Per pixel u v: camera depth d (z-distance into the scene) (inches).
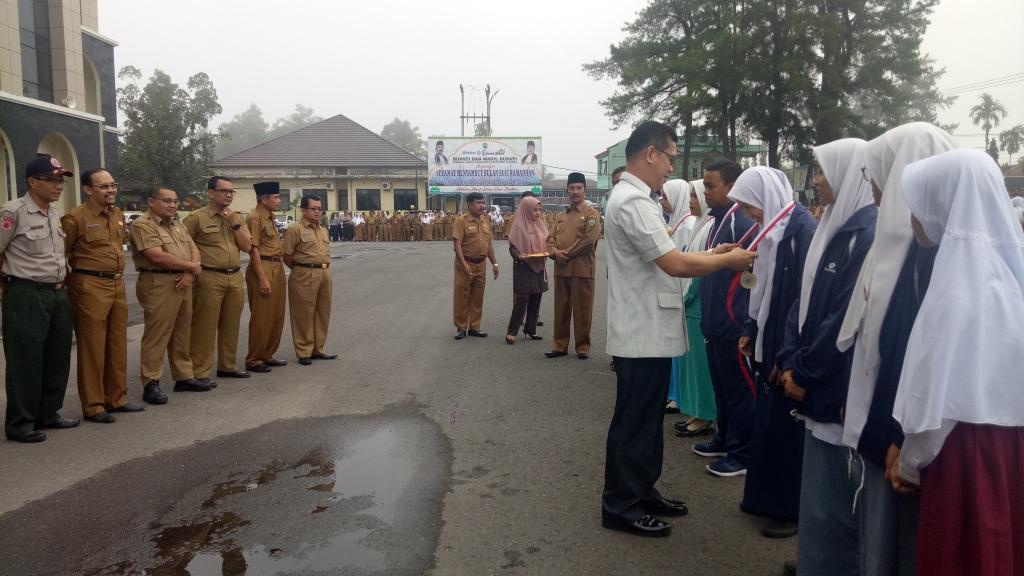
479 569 126.8
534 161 1686.8
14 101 644.7
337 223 1493.6
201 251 256.7
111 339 219.6
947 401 74.3
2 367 277.9
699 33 1226.0
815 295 111.3
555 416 219.9
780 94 1207.6
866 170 101.1
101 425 211.6
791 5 1183.6
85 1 859.4
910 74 1228.5
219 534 140.5
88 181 209.3
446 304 476.4
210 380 262.1
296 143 1939.0
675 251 131.9
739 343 156.6
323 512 150.7
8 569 126.8
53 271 199.2
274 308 285.3
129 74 1716.3
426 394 246.5
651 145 137.1
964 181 76.6
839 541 107.8
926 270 83.7
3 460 181.8
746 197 149.8
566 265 300.8
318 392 250.1
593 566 128.5
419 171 1879.9
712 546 136.9
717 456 187.5
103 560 130.2
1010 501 75.2
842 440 100.5
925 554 78.1
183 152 1659.7
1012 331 74.3
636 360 138.1
